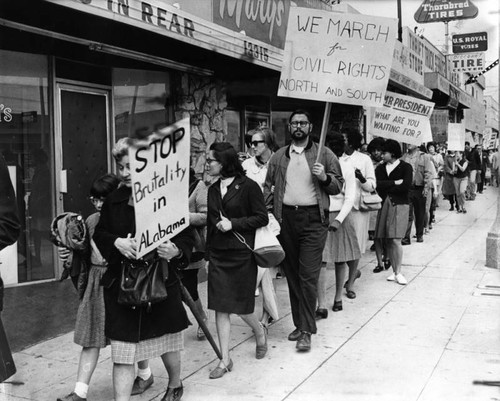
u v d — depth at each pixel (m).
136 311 3.39
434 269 8.23
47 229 6.36
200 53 7.21
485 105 30.92
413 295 6.76
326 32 5.17
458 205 15.22
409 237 10.36
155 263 3.41
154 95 7.61
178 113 7.86
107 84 7.09
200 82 8.30
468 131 23.97
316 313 5.84
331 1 11.73
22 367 4.49
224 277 4.37
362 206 6.71
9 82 5.99
